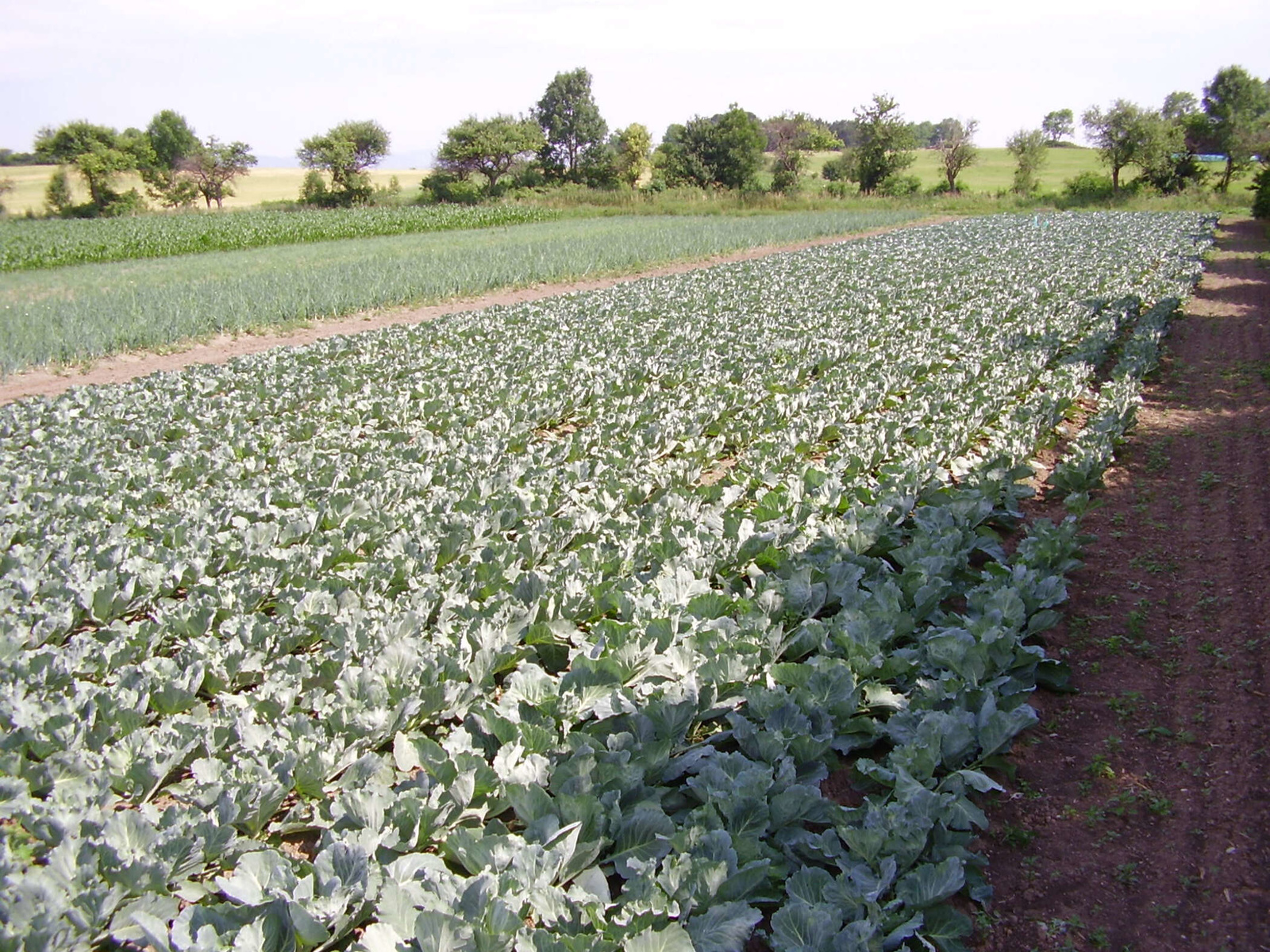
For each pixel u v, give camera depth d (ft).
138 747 17.89
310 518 30.14
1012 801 18.08
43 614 23.41
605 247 122.01
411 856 14.56
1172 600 26.45
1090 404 48.19
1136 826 17.25
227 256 139.54
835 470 33.71
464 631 21.58
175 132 273.75
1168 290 79.61
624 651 20.01
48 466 35.68
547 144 295.07
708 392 45.75
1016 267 94.48
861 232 165.37
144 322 69.10
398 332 64.64
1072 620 25.44
